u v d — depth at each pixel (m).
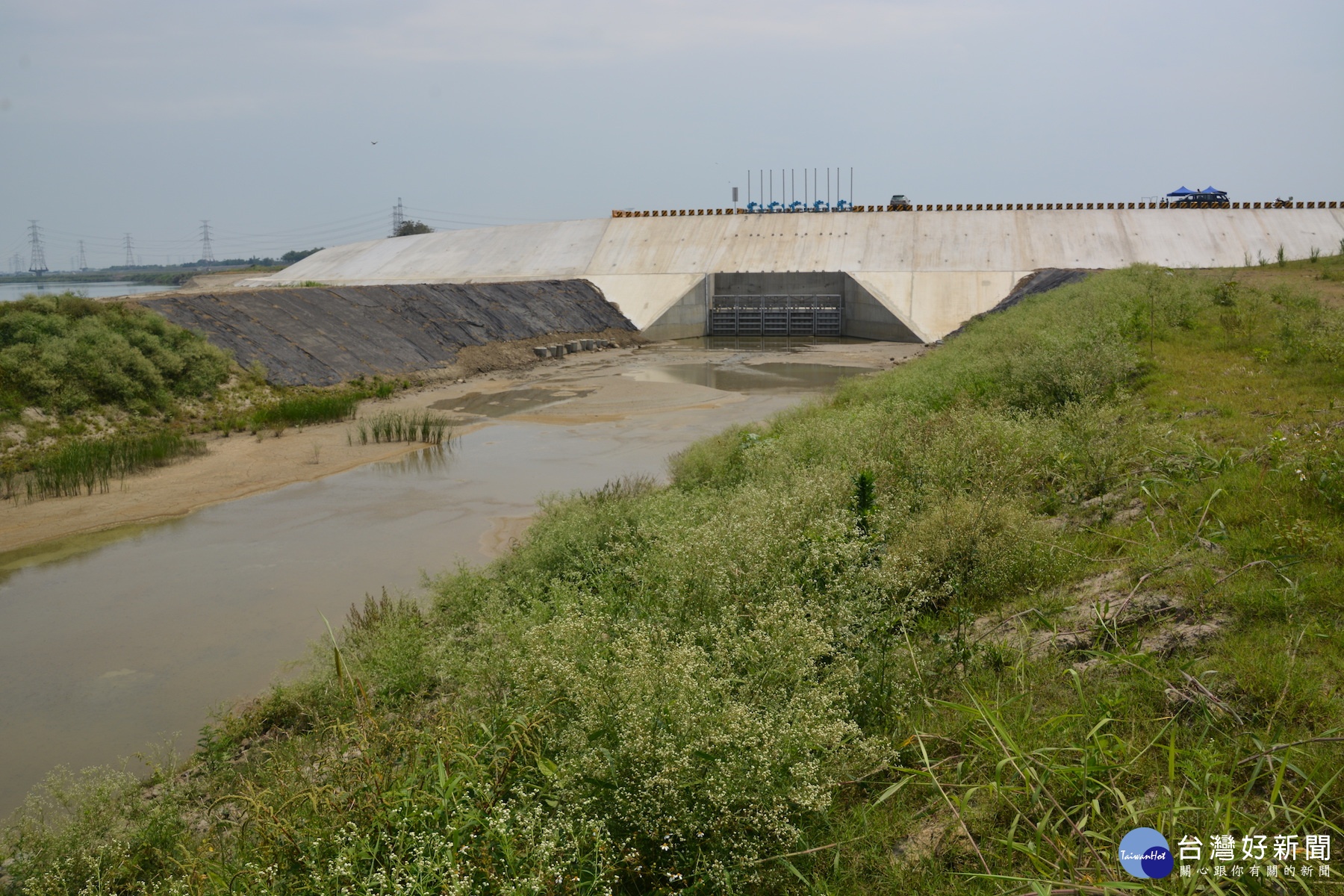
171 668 10.08
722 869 4.25
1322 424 10.08
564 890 4.01
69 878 5.52
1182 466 9.26
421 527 15.27
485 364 37.06
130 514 16.50
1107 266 49.41
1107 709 5.13
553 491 17.25
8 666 10.22
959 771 4.88
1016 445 10.82
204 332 28.89
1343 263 32.69
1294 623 5.68
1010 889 4.04
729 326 53.66
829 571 6.95
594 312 49.00
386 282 61.75
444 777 4.44
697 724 4.75
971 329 31.28
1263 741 4.62
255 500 17.44
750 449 14.35
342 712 7.62
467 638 8.47
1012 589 7.63
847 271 52.38
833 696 5.24
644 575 8.47
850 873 4.40
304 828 4.52
